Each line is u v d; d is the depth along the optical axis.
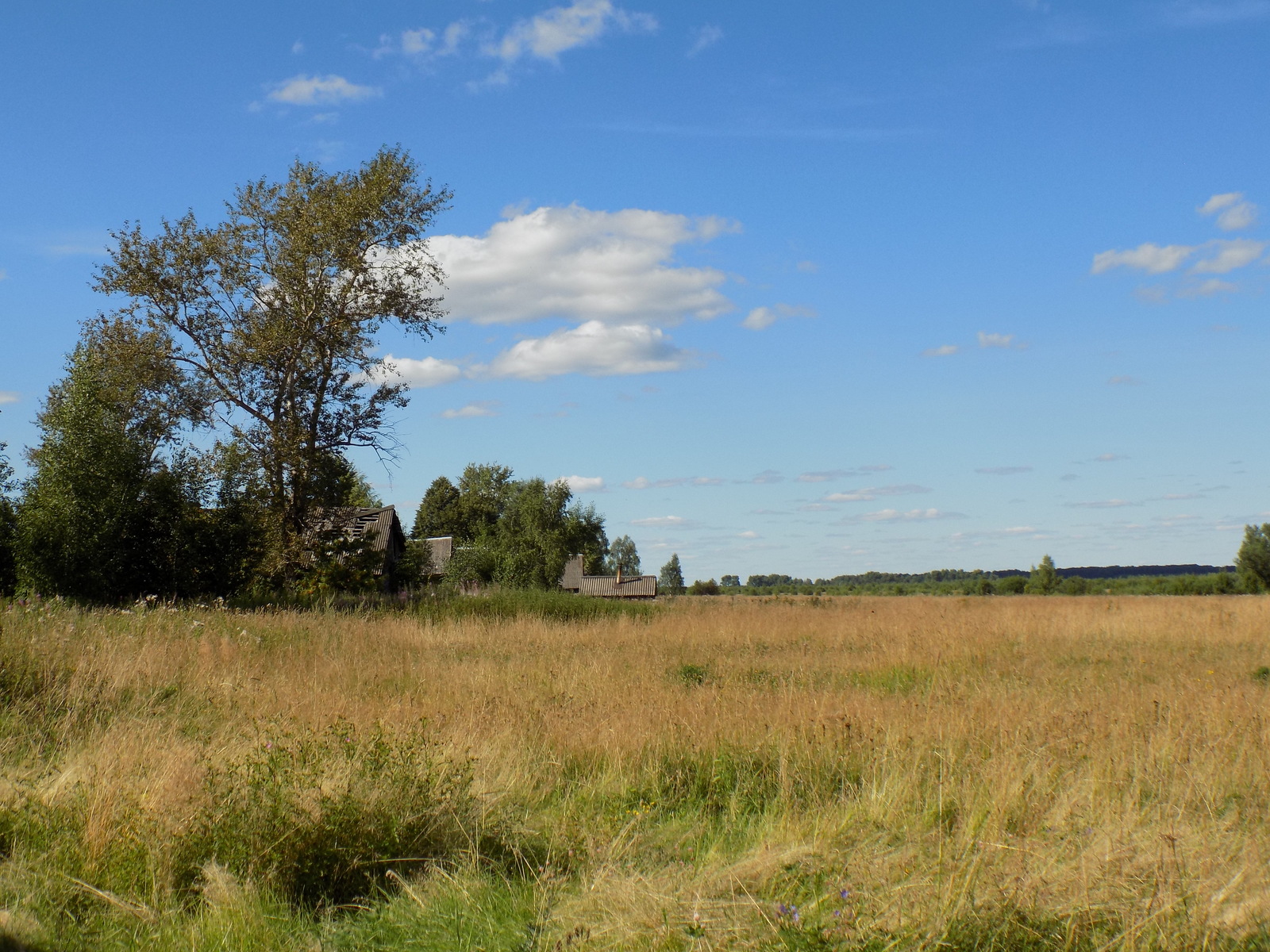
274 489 28.77
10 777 5.83
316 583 27.17
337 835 5.12
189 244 29.06
